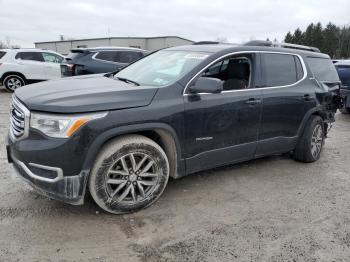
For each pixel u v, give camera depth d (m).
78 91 3.44
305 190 4.43
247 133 4.42
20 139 3.27
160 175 3.70
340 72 9.51
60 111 3.09
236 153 4.39
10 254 2.89
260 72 4.59
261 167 5.18
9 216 3.45
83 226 3.35
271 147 4.83
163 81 3.91
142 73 4.36
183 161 3.89
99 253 2.97
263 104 4.50
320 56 5.88
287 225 3.54
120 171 3.45
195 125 3.85
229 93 4.17
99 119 3.20
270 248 3.14
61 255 2.92
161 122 3.55
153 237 3.23
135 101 3.43
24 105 3.27
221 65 4.19
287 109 4.86
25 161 3.21
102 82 4.00
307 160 5.40
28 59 12.91
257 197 4.16
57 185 3.18
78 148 3.13
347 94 9.37
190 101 3.78
